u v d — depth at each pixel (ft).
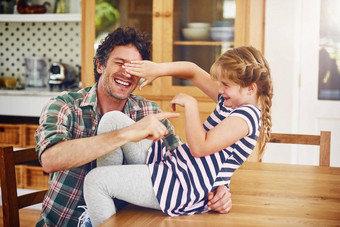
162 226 3.32
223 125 3.83
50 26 12.66
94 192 3.55
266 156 10.67
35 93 11.26
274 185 4.86
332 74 10.55
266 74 4.29
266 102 4.39
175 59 10.57
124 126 4.00
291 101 10.46
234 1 10.23
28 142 11.35
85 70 10.96
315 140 6.64
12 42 12.98
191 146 3.78
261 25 10.21
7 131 11.44
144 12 10.64
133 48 4.87
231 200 4.12
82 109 4.91
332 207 4.00
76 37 12.46
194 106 3.86
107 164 3.90
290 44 10.30
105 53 4.91
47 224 4.75
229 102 4.26
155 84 10.48
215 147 3.76
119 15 10.78
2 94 11.46
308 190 4.66
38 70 12.33
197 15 10.41
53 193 4.77
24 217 10.44
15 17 11.88
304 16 10.50
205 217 3.61
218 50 10.38
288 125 10.51
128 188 3.59
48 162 3.76
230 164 3.89
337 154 10.61
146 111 5.42
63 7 11.89
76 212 4.74
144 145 4.13
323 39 10.50
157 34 10.57
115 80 4.90
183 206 3.66
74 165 3.72
